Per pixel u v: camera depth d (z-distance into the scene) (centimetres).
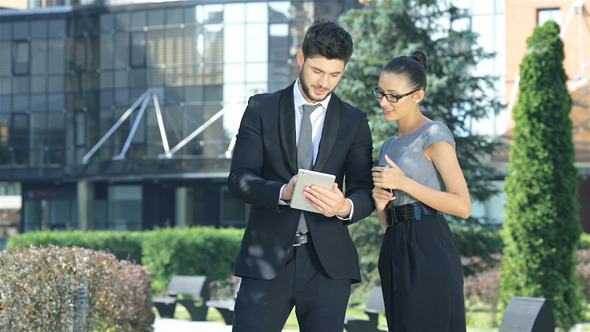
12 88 4181
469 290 1431
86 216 4188
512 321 756
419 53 457
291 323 1316
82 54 4056
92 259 746
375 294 974
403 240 442
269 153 428
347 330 976
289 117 428
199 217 4022
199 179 3997
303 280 422
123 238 2145
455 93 1595
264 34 3716
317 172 401
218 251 1934
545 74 1241
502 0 3284
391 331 452
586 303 1548
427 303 433
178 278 1484
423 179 442
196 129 3797
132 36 3931
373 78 1611
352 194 429
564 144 1234
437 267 432
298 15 3681
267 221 424
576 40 3350
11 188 4488
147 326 884
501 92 3225
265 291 420
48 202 4306
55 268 707
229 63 3759
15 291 687
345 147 431
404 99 442
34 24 4150
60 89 4109
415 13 1675
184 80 3825
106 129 3978
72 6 4078
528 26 3288
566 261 1213
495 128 2820
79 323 714
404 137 450
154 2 3872
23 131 4166
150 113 3872
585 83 2877
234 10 3753
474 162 1672
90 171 3969
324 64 406
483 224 1577
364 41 1641
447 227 446
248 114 435
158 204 4081
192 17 3816
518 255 1230
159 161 3822
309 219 422
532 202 1230
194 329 1263
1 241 4312
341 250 425
